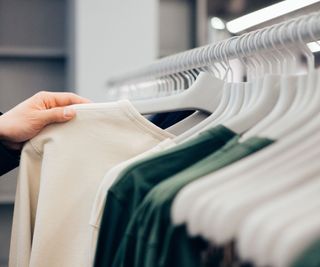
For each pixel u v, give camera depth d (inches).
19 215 38.7
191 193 23.3
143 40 123.7
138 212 25.9
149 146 37.5
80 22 120.3
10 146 39.5
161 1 137.5
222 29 128.9
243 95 34.6
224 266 23.4
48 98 40.1
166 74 50.1
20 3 128.6
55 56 127.1
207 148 29.2
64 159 37.1
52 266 37.1
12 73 128.0
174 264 23.3
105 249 29.7
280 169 23.6
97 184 37.1
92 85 121.3
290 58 34.1
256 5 129.6
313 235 18.0
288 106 30.1
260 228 19.8
